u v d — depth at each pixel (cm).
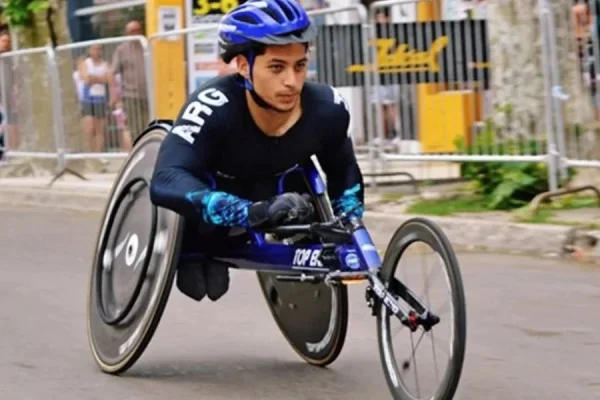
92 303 730
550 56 1174
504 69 1238
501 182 1230
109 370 708
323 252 615
